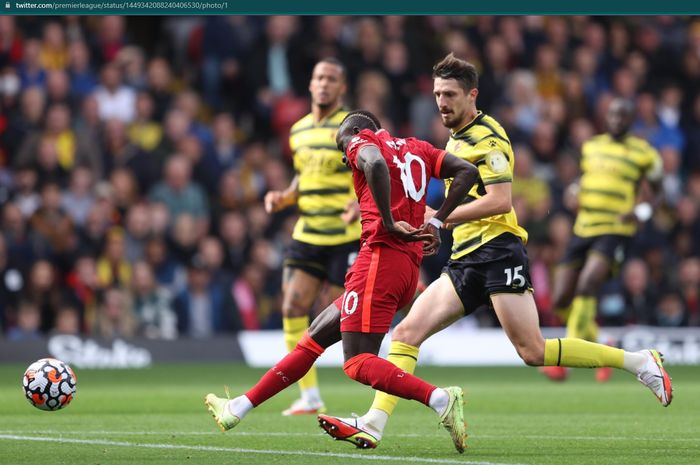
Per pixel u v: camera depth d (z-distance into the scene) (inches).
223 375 2175.2
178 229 2431.1
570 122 3038.9
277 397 1722.4
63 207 2413.9
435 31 3038.9
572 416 1384.1
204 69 2861.7
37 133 2444.6
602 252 1920.5
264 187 2662.4
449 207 927.7
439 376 2222.0
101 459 892.6
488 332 2561.5
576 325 1930.4
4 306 2276.1
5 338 2262.6
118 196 2455.7
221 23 2861.7
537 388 1916.8
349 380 2114.9
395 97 2842.0
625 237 1937.7
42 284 2277.3
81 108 2539.4
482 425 1252.5
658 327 2682.1
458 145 1048.2
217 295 2432.3
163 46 2972.4
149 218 2413.9
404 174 932.0
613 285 2618.1
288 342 1450.5
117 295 2337.6
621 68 3260.3
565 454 944.9
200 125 2684.5
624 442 1052.5
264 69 2837.1
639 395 1749.5
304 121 1459.2
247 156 2704.2
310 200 1438.2
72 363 2295.8
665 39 3380.9
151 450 959.6
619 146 1942.7
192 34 2876.5
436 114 2861.7
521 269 1035.9
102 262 2358.5
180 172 2495.1
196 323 2415.1
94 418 1314.0
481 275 1040.2
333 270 1432.1
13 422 1253.1
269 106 2819.9
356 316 932.0
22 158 2409.0
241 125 2856.8
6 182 2407.7
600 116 3125.0
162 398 1640.0
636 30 3358.8
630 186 1935.3
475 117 1055.6
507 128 2849.4
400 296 938.7
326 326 985.5
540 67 3093.0
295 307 1444.4
